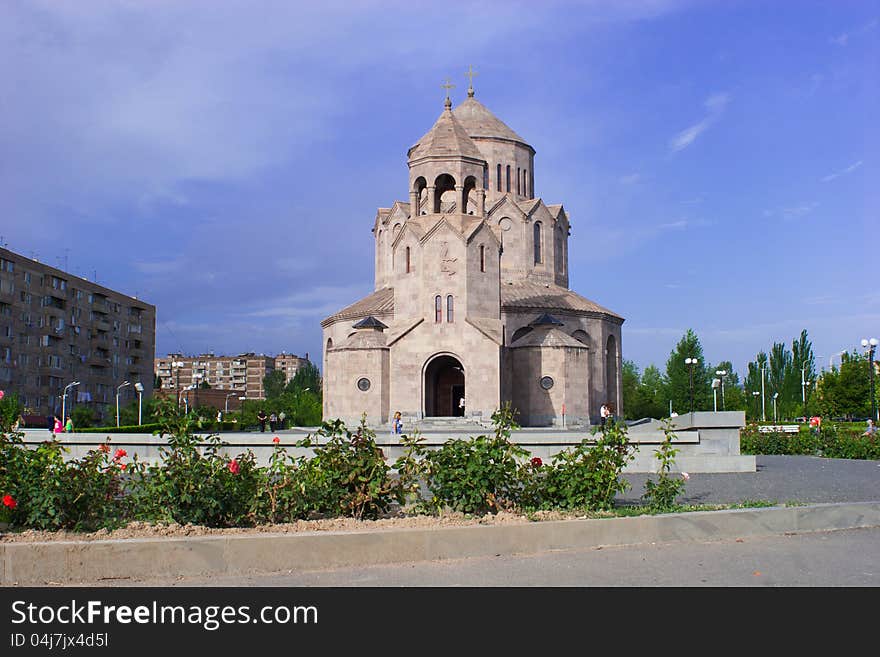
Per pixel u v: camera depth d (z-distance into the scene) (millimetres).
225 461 14789
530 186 69062
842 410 95562
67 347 101562
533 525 13711
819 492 21844
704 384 112125
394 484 15430
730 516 15219
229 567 12078
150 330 125625
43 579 11555
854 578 11828
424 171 55000
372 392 55219
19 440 14711
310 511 15195
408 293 54250
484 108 69625
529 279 65000
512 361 55938
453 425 50500
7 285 88938
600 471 16094
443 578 11828
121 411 94562
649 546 14227
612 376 66188
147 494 14000
